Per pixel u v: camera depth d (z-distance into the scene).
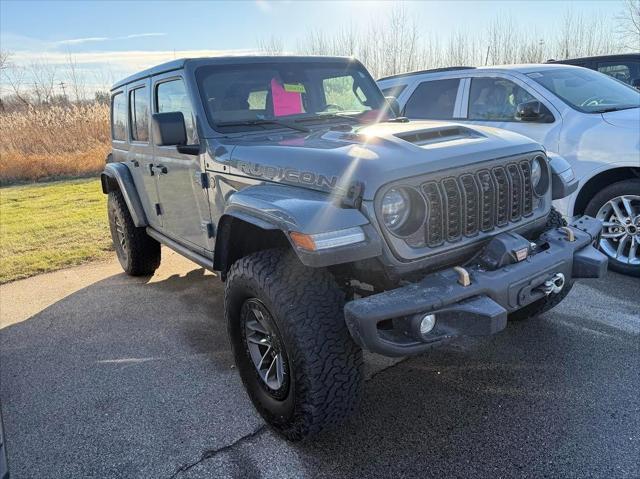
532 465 2.35
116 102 5.05
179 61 3.53
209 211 3.38
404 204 2.31
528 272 2.42
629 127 4.29
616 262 4.46
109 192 5.47
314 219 2.18
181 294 4.91
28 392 3.32
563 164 3.21
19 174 13.45
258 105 3.49
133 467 2.54
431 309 2.16
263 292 2.43
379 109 3.99
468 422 2.68
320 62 3.87
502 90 5.28
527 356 3.27
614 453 2.38
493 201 2.56
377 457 2.47
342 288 2.60
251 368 2.79
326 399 2.34
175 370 3.46
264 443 2.65
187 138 3.50
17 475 2.55
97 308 4.68
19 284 5.52
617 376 2.99
